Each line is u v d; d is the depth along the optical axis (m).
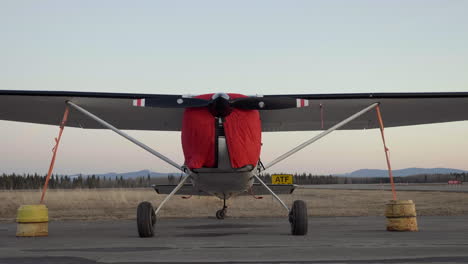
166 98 8.74
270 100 8.79
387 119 11.26
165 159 9.23
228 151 8.55
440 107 10.19
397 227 8.88
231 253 5.77
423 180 96.25
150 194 28.86
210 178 9.02
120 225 11.80
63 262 5.18
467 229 9.25
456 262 4.91
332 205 19.48
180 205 20.34
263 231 9.58
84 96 9.13
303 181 94.00
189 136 8.69
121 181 56.81
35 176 63.84
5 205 20.78
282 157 9.27
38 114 10.65
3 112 10.47
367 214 15.01
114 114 10.63
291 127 11.79
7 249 6.50
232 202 22.16
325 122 11.36
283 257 5.36
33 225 8.62
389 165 9.68
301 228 8.12
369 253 5.63
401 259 5.14
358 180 101.19
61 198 24.66
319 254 5.58
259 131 9.01
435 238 7.44
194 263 5.00
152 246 6.68
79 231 9.92
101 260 5.28
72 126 11.65
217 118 8.64
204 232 9.45
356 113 10.14
